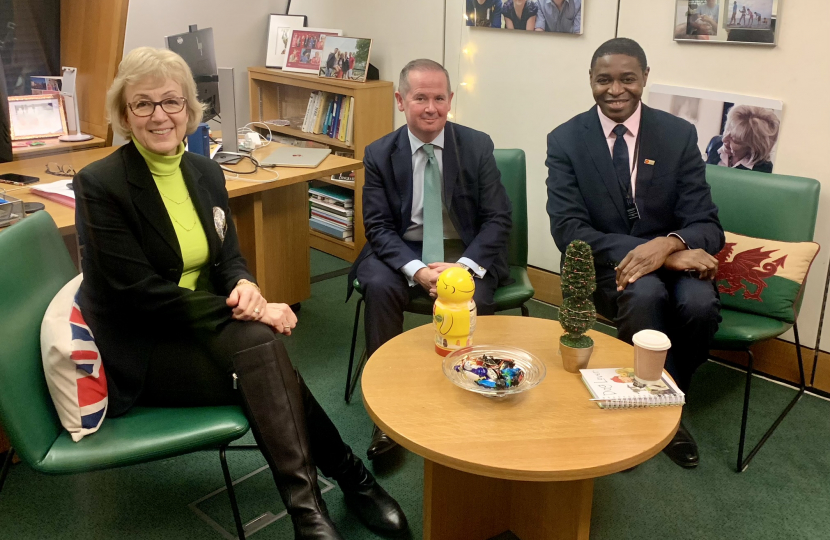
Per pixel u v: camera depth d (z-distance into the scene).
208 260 1.88
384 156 2.41
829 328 2.54
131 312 1.70
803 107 2.44
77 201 1.65
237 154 2.81
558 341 1.89
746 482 2.12
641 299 2.17
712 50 2.62
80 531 1.88
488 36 3.28
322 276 3.67
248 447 1.80
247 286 1.83
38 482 2.06
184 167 1.82
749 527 1.93
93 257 1.66
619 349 1.85
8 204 1.98
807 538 1.88
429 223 2.40
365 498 1.91
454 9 3.38
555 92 3.10
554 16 2.99
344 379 2.68
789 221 2.33
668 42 2.73
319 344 2.94
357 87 3.55
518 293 2.41
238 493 2.04
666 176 2.35
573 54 2.99
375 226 2.41
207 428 1.60
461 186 2.40
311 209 4.02
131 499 2.01
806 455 2.25
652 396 1.58
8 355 1.46
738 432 2.37
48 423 1.55
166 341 1.73
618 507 2.00
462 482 1.74
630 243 2.29
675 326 2.22
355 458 1.94
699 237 2.25
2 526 1.88
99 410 1.58
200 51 2.67
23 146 2.93
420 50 3.59
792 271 2.26
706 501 2.03
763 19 2.45
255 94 4.10
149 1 3.64
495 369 1.64
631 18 2.80
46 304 1.67
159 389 1.70
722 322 2.24
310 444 1.75
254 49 4.14
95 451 1.52
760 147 2.57
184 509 1.97
